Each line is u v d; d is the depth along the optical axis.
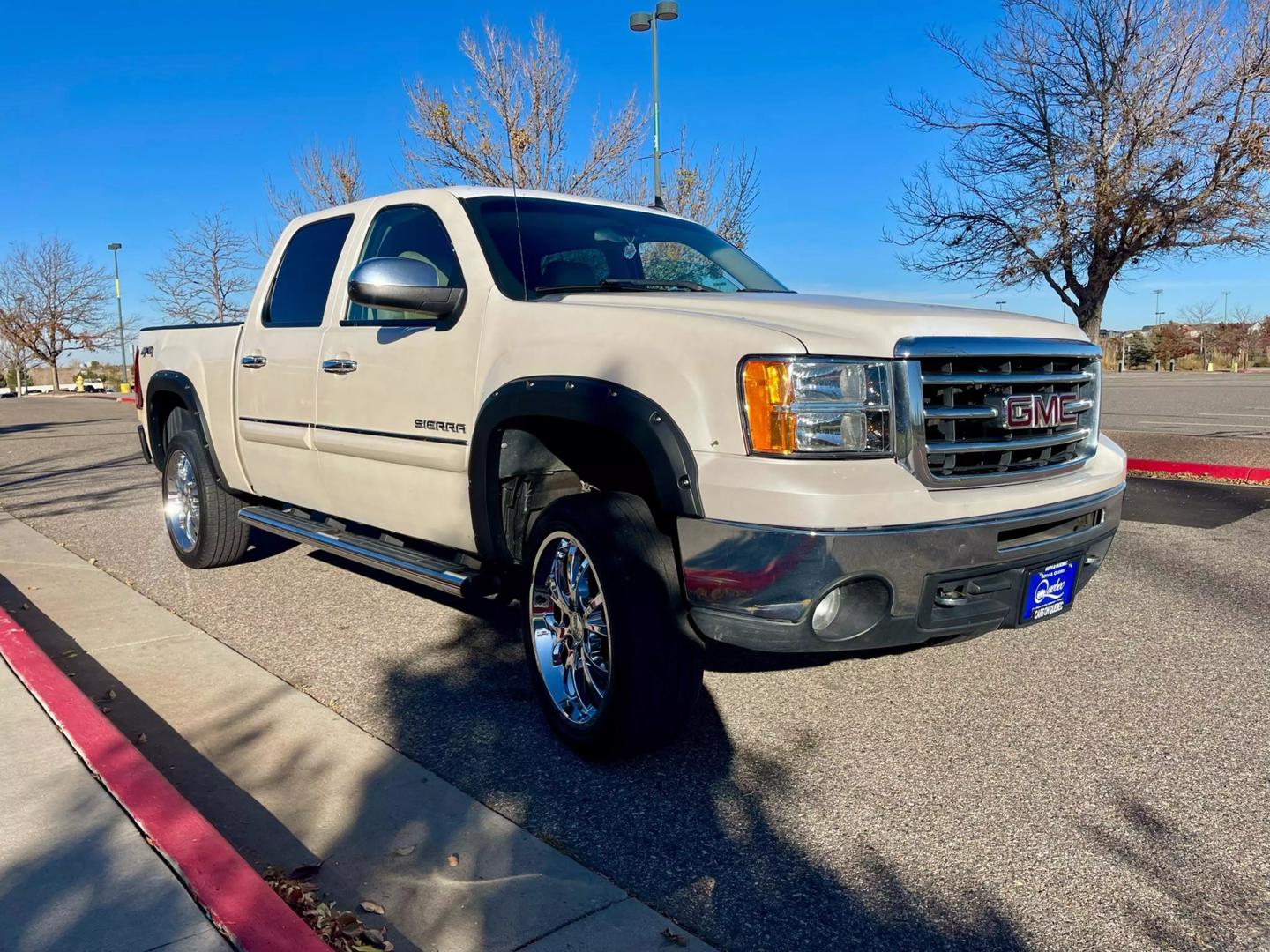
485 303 3.82
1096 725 3.75
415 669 4.44
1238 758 3.46
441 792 3.21
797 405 2.88
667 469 3.05
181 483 6.32
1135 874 2.75
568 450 3.84
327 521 5.20
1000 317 3.47
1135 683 4.18
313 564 6.52
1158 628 4.94
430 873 2.73
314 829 2.97
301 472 4.98
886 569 2.92
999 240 10.18
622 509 3.30
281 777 3.33
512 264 3.97
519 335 3.62
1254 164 8.63
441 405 3.95
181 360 6.05
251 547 7.08
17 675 4.04
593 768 3.42
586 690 3.53
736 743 3.62
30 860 2.60
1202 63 8.88
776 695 4.07
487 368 3.72
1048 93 9.55
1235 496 8.80
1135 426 15.41
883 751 3.54
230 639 4.90
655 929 2.47
